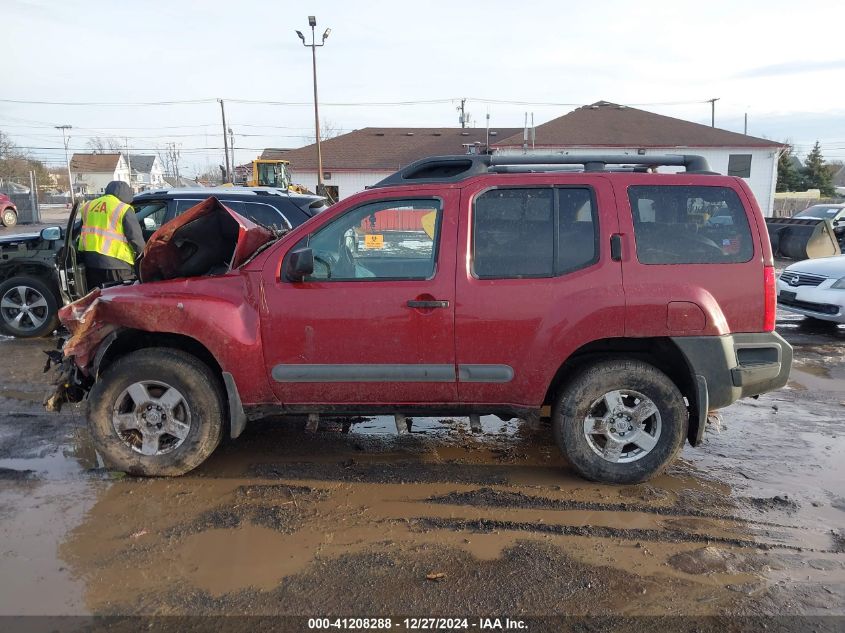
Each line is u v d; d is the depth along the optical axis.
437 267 4.03
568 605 2.99
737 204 4.04
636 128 35.19
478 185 4.11
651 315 3.94
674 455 4.13
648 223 4.05
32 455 4.63
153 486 4.15
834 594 3.08
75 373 4.41
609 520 3.78
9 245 8.15
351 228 4.15
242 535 3.57
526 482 4.28
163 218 7.88
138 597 3.02
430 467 4.51
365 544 3.50
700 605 3.00
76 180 82.38
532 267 4.04
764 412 5.75
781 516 3.84
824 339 8.82
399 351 4.05
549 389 4.30
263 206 7.78
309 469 4.45
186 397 4.16
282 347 4.08
